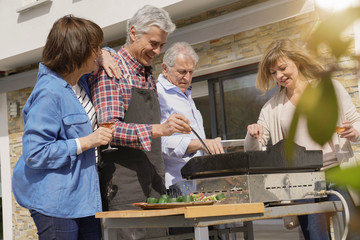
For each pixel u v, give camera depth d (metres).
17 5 6.96
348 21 0.27
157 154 2.35
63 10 6.47
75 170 1.99
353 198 0.26
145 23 2.30
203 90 6.40
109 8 5.97
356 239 0.26
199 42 5.86
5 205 8.00
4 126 8.10
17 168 2.04
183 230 2.66
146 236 2.32
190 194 1.96
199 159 2.00
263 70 2.59
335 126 0.27
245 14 5.37
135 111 2.27
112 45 6.70
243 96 5.94
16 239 7.77
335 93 0.28
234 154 1.89
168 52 3.06
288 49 2.46
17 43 6.98
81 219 2.08
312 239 2.10
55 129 1.96
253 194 1.89
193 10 5.72
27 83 7.67
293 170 2.09
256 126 2.53
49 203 1.93
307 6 4.84
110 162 2.21
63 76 2.05
